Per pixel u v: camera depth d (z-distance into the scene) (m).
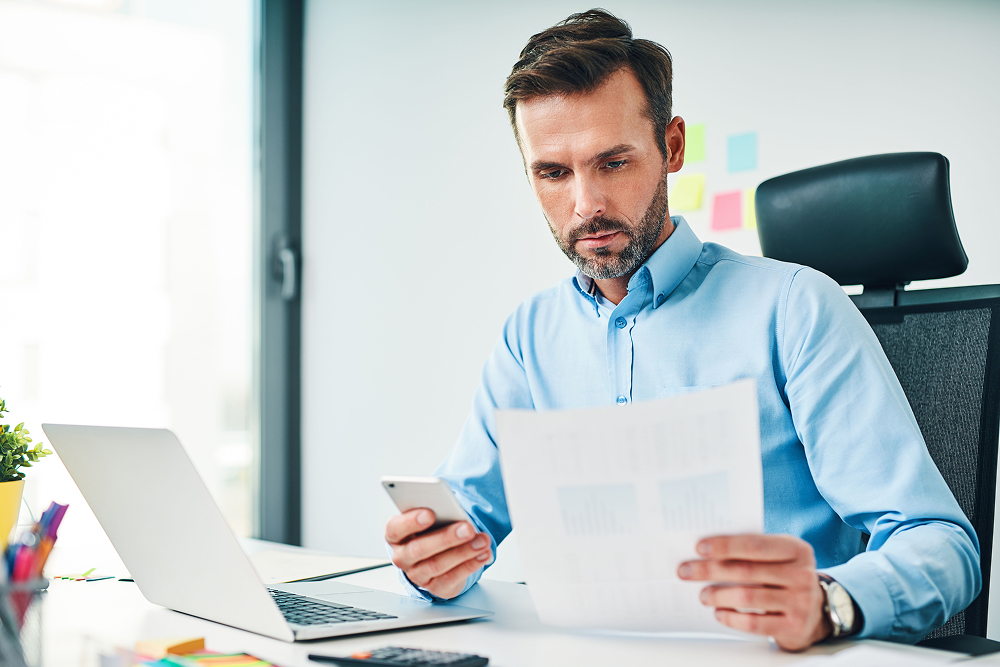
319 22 2.58
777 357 0.99
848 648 0.64
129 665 0.55
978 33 1.37
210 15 2.52
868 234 1.04
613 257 1.00
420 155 2.27
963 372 0.98
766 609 0.60
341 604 0.82
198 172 2.50
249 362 2.57
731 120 1.67
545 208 1.01
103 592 0.92
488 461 1.10
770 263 1.04
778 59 1.61
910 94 1.45
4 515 0.94
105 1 2.35
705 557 0.59
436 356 2.21
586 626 0.67
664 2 1.79
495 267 2.08
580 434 0.57
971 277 1.39
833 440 0.89
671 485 0.57
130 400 2.38
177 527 0.72
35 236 2.21
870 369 0.89
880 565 0.70
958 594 0.72
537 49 1.02
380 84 2.38
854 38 1.51
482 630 0.73
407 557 0.77
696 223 1.72
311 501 2.57
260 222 2.57
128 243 2.37
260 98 2.57
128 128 2.38
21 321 2.18
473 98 2.14
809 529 0.96
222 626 0.74
